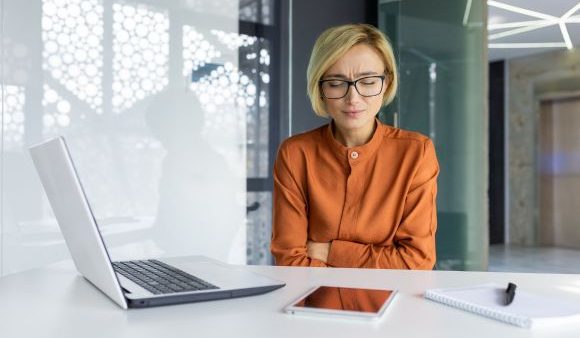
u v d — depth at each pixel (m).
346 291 0.85
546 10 5.71
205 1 3.19
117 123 2.99
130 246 3.02
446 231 3.49
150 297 0.78
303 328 0.68
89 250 0.81
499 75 8.30
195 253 3.17
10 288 0.92
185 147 3.15
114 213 2.98
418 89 3.63
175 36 3.12
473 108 3.44
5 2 2.73
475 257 3.41
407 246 1.44
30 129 2.79
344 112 1.44
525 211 8.03
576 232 7.52
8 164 2.74
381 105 1.50
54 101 2.85
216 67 3.22
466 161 3.45
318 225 1.51
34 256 2.79
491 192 8.33
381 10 3.82
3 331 0.67
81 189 0.74
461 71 3.47
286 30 3.47
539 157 7.89
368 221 1.47
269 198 3.39
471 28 3.44
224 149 3.25
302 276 1.02
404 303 0.81
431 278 1.01
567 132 7.61
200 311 0.76
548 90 7.76
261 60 3.37
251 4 3.34
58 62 2.85
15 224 2.75
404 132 1.55
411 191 1.48
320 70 1.43
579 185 7.47
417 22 3.65
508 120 8.22
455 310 0.77
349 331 0.67
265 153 3.38
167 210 3.11
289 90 3.47
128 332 0.67
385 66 1.49
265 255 3.37
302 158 1.55
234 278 0.93
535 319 0.68
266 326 0.69
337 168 1.51
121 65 3.00
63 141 0.73
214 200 3.22
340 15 3.77
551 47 7.41
